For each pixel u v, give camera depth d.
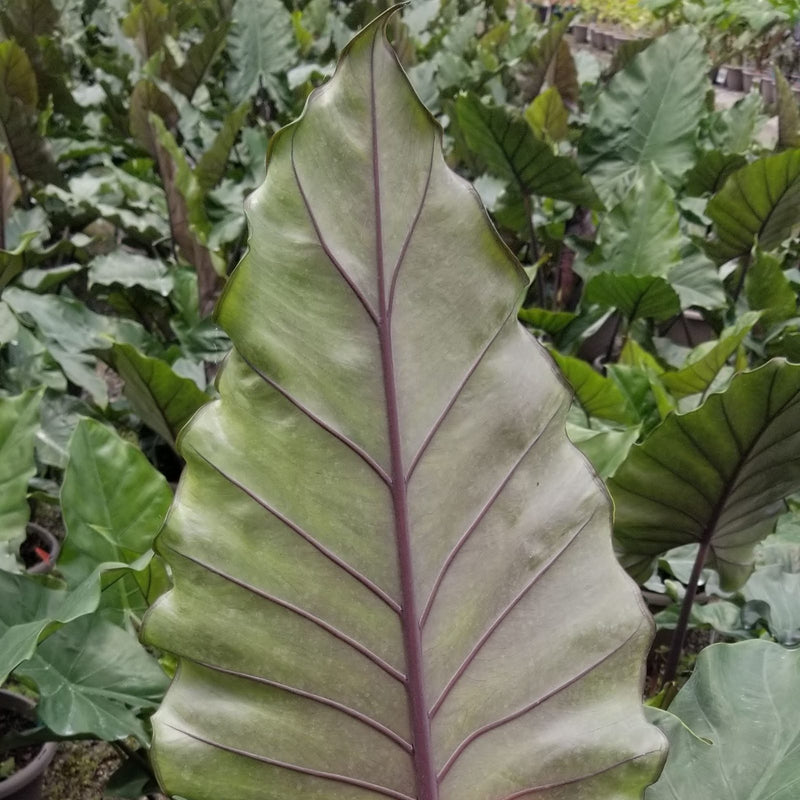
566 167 1.70
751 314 1.41
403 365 0.49
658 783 0.67
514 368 0.50
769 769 0.67
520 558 0.51
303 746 0.48
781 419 0.77
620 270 1.71
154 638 0.47
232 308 0.46
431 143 0.48
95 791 1.22
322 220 0.47
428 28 3.50
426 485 0.49
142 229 1.93
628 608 0.50
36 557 1.51
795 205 1.73
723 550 0.99
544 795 0.49
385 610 0.49
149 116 1.77
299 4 3.66
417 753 0.49
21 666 0.77
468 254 0.49
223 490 0.48
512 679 0.50
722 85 4.22
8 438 1.03
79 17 3.33
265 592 0.48
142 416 1.38
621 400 1.32
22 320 1.56
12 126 1.88
